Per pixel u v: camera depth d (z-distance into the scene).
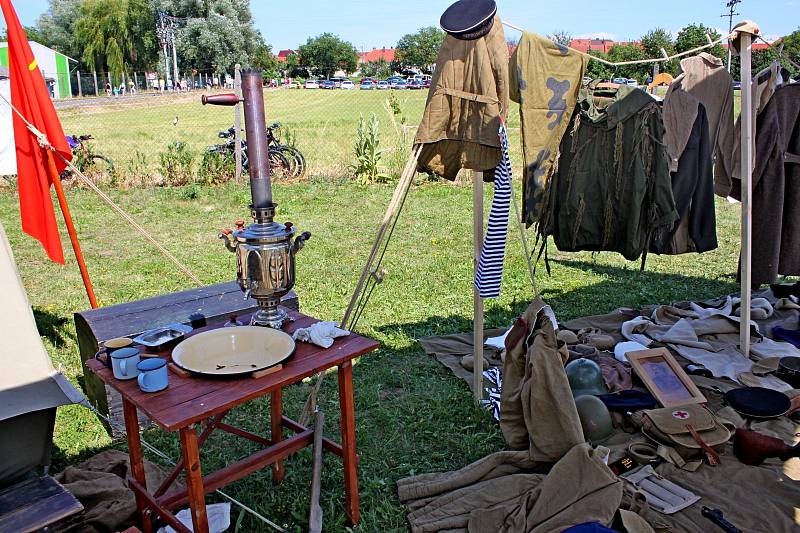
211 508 2.93
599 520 2.59
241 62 54.66
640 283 6.34
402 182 3.32
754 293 5.68
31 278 6.61
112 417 3.57
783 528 2.75
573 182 3.85
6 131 11.33
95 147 17.20
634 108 3.63
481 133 3.17
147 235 4.48
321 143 17.34
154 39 58.44
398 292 6.11
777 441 3.21
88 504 2.88
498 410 3.75
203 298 3.95
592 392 3.75
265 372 2.37
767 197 4.22
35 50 47.31
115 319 3.62
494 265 3.21
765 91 4.06
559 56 3.21
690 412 3.40
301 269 6.90
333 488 3.14
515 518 2.73
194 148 16.72
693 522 2.79
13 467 2.66
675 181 3.81
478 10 2.96
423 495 3.06
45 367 2.70
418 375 4.37
